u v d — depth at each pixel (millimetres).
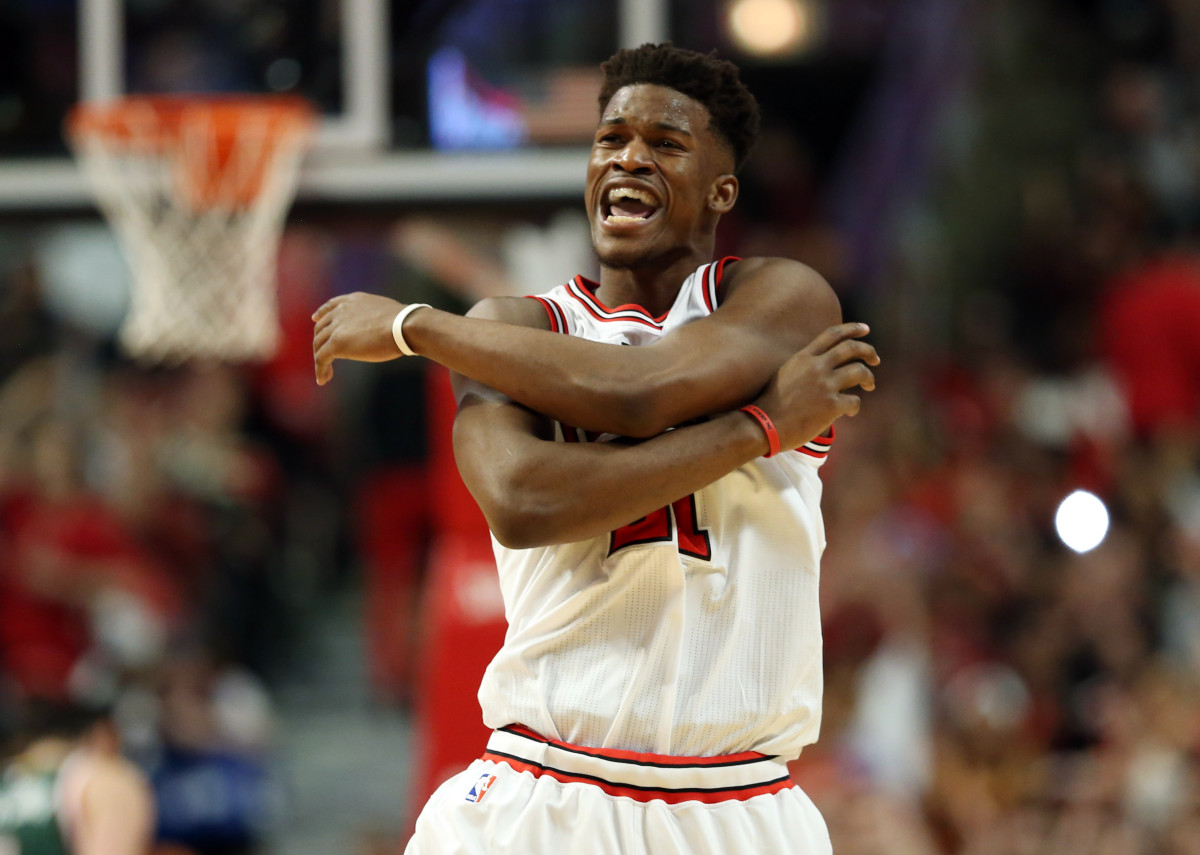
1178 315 25281
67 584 21734
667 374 6672
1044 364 28703
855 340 6949
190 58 16031
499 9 15781
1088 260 29609
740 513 7191
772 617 7160
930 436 25531
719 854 6891
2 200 15711
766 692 7102
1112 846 16531
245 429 29844
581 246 15898
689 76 7219
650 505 6641
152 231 15500
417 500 27531
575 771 6980
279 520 28938
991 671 19719
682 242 7312
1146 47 33750
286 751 25047
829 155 40562
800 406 6746
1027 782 17297
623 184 7199
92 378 30203
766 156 33750
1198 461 23703
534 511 6602
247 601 26422
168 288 15430
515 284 16109
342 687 28266
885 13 38000
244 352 15516
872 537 20844
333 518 32562
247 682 23016
